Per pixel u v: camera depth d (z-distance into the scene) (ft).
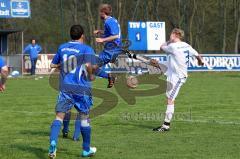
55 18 507.30
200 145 83.61
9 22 496.64
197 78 288.92
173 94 101.14
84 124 74.23
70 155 76.18
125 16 517.55
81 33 75.72
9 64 310.86
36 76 299.58
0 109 139.03
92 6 507.71
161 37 329.11
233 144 84.23
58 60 75.41
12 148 81.15
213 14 526.98
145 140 89.15
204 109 137.18
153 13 517.55
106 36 102.99
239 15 520.01
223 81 262.67
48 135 95.50
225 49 517.55
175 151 78.69
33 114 127.75
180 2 520.83
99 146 83.25
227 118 118.52
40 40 509.76
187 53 102.37
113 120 116.57
